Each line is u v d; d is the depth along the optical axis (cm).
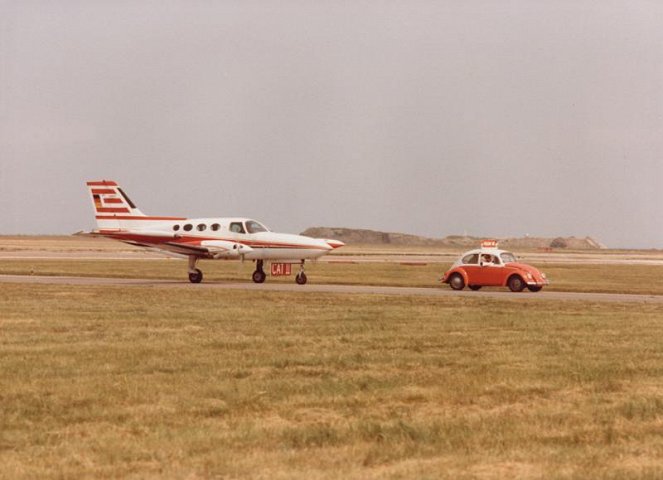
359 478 2833
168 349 6053
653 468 2978
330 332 7244
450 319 8494
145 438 3419
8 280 16438
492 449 3247
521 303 11075
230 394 4356
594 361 5531
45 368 5166
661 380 4819
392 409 4019
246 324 7875
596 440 3400
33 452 3198
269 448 3256
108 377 4859
